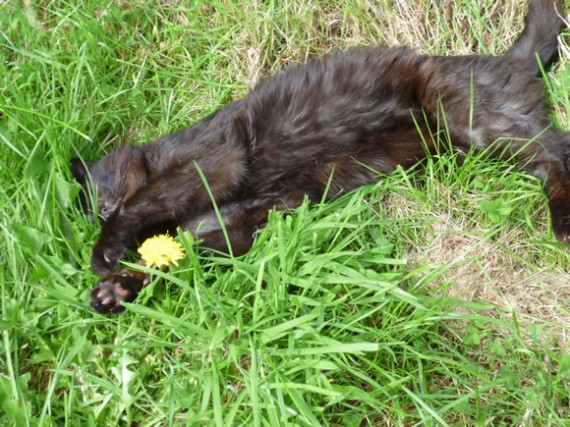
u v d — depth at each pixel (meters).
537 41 0.80
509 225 0.73
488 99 0.74
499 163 0.75
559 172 0.72
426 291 0.67
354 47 0.81
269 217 0.69
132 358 0.65
